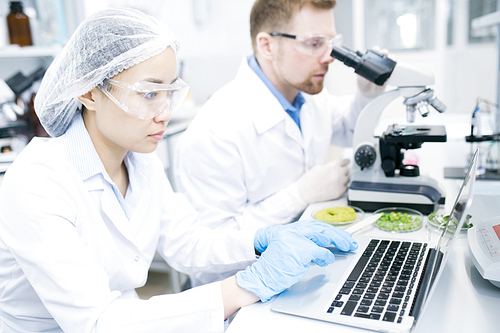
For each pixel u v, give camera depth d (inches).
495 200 48.4
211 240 42.6
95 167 35.3
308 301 30.3
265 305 31.0
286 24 53.7
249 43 129.2
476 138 56.9
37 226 29.5
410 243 38.9
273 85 60.2
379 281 32.0
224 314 30.9
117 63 30.7
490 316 27.8
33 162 31.9
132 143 33.5
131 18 32.6
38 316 35.0
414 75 48.8
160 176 43.6
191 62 132.9
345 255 37.4
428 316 28.2
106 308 29.2
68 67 32.4
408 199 48.8
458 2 141.2
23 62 97.0
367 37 147.3
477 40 142.4
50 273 28.7
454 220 31.1
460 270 34.2
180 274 83.3
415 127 54.2
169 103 33.4
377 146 52.2
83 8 110.3
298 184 55.1
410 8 144.1
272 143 57.9
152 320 29.1
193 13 128.9
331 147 106.5
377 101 51.3
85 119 36.7
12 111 83.0
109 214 35.9
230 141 54.0
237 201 55.4
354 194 51.1
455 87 148.7
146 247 40.2
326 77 128.2
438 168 63.5
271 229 40.8
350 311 28.3
